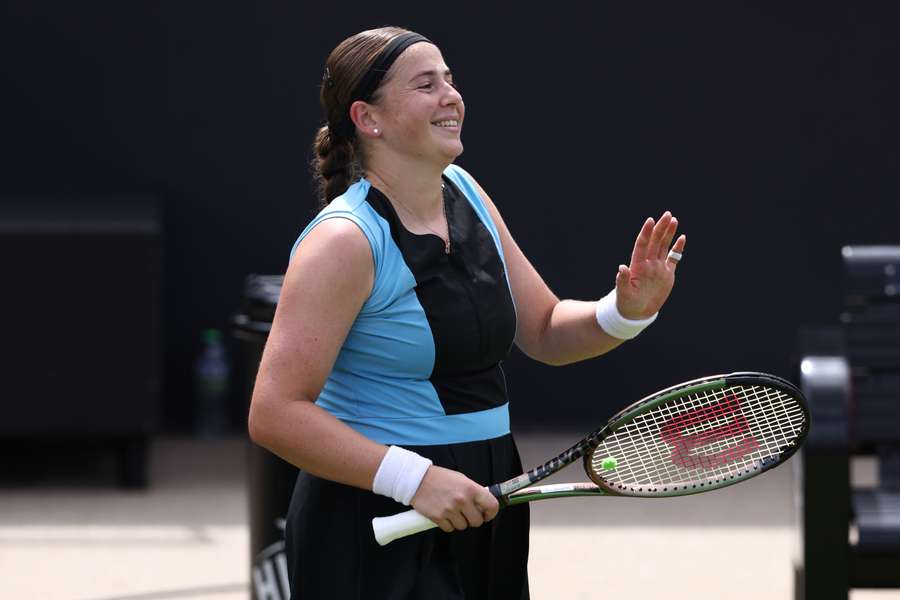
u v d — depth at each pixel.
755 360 28.78
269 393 10.57
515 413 28.94
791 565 20.98
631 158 28.58
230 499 24.81
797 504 16.31
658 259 11.48
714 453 11.77
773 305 28.69
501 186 28.62
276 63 28.50
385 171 11.12
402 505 10.99
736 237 28.64
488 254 11.41
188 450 28.17
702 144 28.52
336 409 11.12
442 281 10.95
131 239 24.44
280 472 16.52
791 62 28.38
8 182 28.48
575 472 26.22
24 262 24.34
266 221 28.78
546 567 20.88
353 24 28.41
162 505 24.45
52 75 28.41
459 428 11.12
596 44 28.39
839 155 28.50
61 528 23.03
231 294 28.89
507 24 28.36
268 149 28.66
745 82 28.44
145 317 24.58
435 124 10.96
